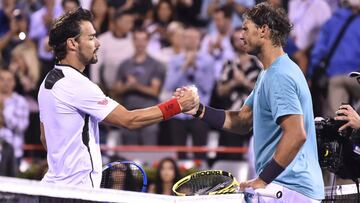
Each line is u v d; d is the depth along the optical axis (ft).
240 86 127.65
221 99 128.16
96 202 53.06
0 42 135.33
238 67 127.95
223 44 130.72
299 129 52.37
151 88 130.00
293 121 52.60
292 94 53.21
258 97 55.72
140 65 130.52
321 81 124.36
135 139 128.36
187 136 128.06
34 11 136.87
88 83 57.26
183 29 130.52
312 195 54.34
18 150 127.13
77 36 57.98
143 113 58.44
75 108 56.90
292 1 130.31
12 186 48.98
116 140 128.98
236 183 60.18
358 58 123.95
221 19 131.54
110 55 131.34
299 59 127.54
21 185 49.39
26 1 139.13
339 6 129.39
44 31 134.41
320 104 124.16
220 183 61.87
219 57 130.11
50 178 57.11
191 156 125.18
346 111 58.08
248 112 62.90
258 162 56.18
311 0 129.49
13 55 133.69
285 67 54.44
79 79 57.11
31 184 49.88
